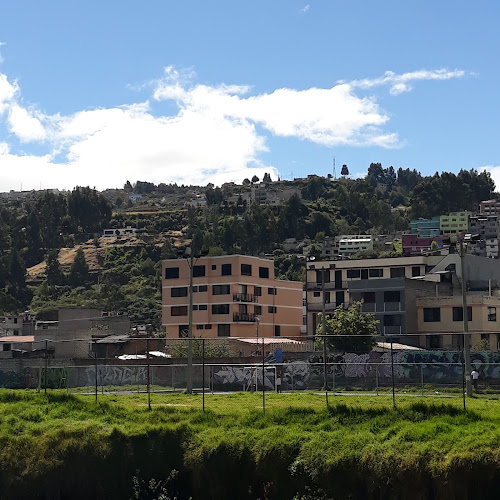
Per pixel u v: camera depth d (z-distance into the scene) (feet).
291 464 122.01
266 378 213.25
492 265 334.85
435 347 279.49
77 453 131.23
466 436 116.98
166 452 130.41
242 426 134.10
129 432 133.80
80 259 650.02
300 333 360.89
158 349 317.22
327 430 128.98
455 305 278.87
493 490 110.83
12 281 622.54
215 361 239.71
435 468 112.88
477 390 179.83
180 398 171.12
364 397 163.22
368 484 116.06
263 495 122.62
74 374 233.76
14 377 234.79
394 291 289.53
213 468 126.21
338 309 298.56
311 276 352.28
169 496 126.31
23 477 129.39
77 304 553.23
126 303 556.10
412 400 149.18
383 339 287.07
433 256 342.64
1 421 142.51
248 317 333.21
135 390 205.57
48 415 146.20
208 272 335.88
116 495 128.77
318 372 211.82
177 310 338.95
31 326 418.92
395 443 118.73
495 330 276.62
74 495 130.11
